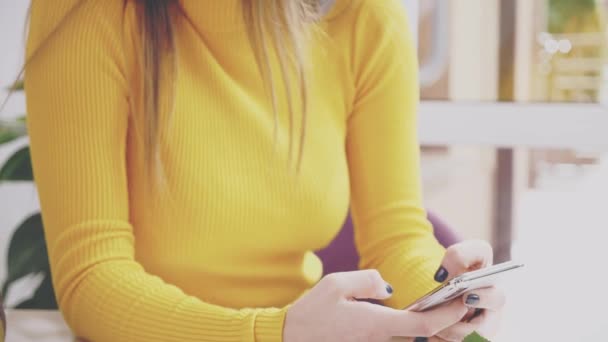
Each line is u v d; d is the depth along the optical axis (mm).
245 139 1096
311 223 1136
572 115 2395
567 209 3287
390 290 877
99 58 1019
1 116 2477
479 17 2568
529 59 2582
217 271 1103
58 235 1000
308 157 1132
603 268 2549
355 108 1221
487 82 2582
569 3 2518
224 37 1114
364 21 1204
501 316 952
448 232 1339
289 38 1107
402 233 1177
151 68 1048
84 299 959
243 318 894
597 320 1225
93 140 1007
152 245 1082
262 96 1128
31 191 2746
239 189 1083
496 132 2461
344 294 855
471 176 3189
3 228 2750
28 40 1062
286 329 867
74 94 1004
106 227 999
